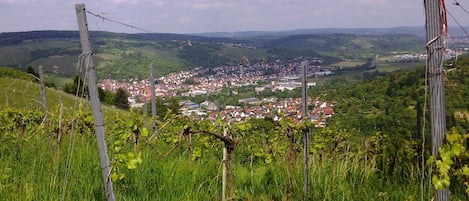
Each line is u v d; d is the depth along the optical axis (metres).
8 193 4.50
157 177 5.56
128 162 3.89
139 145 4.79
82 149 6.63
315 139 7.96
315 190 5.57
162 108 29.91
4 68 38.09
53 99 26.88
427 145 6.36
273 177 6.05
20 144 7.09
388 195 5.52
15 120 9.06
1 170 5.12
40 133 8.04
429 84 2.84
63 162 5.89
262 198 5.26
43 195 4.54
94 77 3.63
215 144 7.63
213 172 6.15
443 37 2.75
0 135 8.24
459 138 2.72
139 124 7.23
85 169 5.65
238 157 7.79
